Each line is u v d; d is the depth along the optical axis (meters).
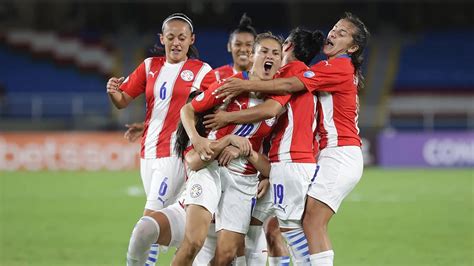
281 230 24.67
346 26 24.61
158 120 27.12
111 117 99.88
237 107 23.67
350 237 41.69
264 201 24.98
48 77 117.19
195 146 23.03
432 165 85.50
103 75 118.81
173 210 23.33
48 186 67.44
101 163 83.00
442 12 122.25
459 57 120.81
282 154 24.09
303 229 24.16
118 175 77.56
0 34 120.50
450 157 85.50
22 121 96.50
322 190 23.88
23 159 82.69
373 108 105.19
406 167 85.44
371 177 75.88
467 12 122.00
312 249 23.66
